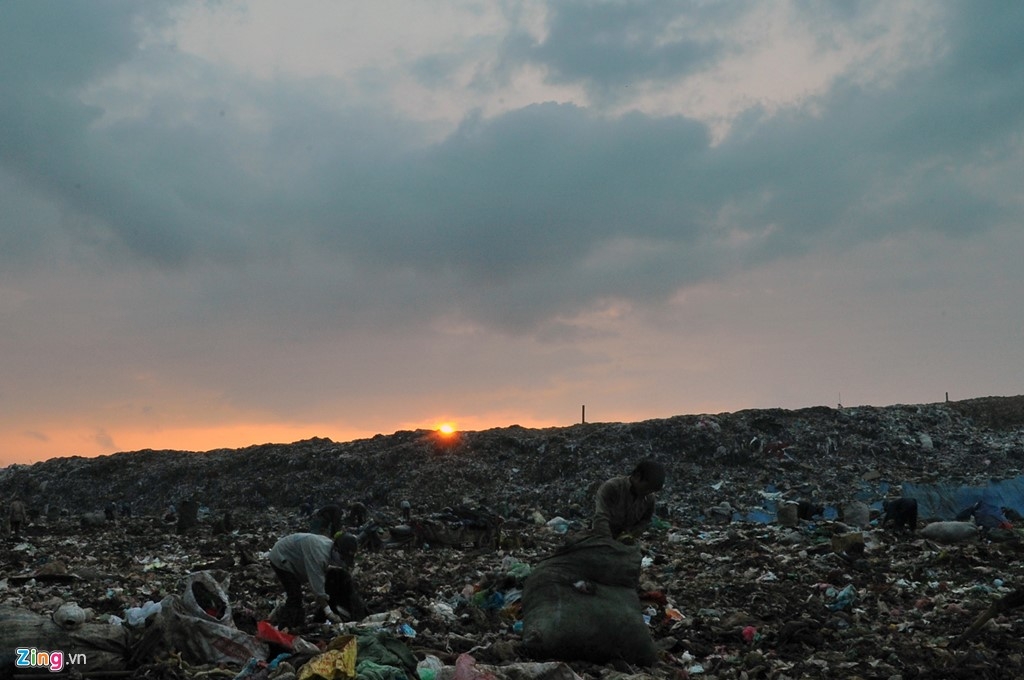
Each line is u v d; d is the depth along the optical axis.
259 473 40.72
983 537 16.27
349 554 9.45
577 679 6.26
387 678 6.13
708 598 10.88
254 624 9.18
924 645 8.30
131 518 31.88
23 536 25.06
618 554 7.93
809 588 11.28
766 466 31.84
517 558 16.00
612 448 35.34
